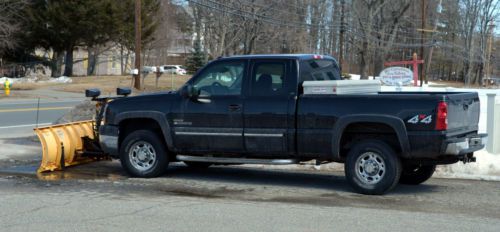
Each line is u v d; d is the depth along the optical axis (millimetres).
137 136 9938
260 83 9148
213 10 48594
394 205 7801
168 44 69312
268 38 50938
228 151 9359
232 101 9211
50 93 38844
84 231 6375
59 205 7680
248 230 6418
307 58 9242
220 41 49375
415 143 8117
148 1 52781
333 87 8625
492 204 7887
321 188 9102
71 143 11055
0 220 6863
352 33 55969
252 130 9086
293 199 8203
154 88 42469
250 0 47750
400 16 57562
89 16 48312
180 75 57469
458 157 8398
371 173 8492
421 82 47500
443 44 70938
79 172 10609
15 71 54844
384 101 8305
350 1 55531
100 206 7625
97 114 11250
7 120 21594
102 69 75625
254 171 10914
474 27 71312
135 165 10016
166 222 6766
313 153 8828
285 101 8898
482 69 72500
